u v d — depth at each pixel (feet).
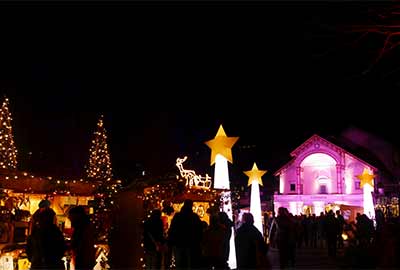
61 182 46.01
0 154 56.08
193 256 33.60
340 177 150.41
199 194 55.67
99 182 47.96
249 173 67.26
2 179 40.47
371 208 108.58
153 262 37.45
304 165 157.17
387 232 39.88
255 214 65.57
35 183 44.27
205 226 41.16
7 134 57.26
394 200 128.98
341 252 73.26
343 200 148.05
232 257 52.11
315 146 155.02
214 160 54.65
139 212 42.83
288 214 52.90
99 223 41.86
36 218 28.12
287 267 54.24
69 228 50.70
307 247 87.25
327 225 68.13
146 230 37.78
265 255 32.07
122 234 41.96
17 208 43.52
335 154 152.25
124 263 41.34
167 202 53.52
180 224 33.73
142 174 43.37
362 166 148.66
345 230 78.95
